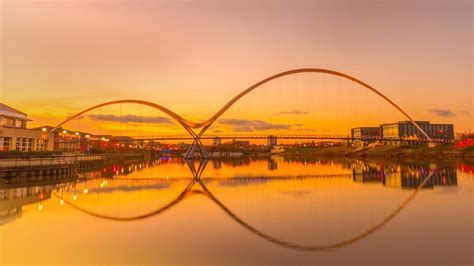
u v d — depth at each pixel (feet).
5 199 62.18
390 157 374.22
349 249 31.17
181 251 30.86
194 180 106.63
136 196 67.62
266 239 34.83
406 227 39.01
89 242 33.65
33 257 29.09
